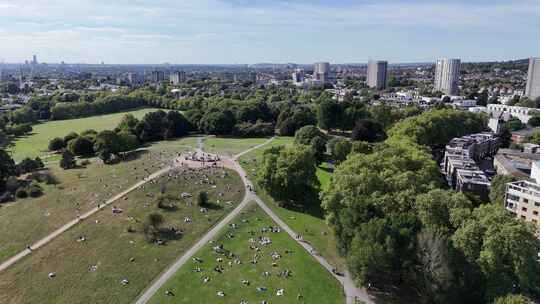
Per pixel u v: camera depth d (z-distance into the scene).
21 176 172.88
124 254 104.69
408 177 108.62
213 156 196.00
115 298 86.75
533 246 76.06
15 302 85.88
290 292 88.25
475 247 79.69
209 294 87.69
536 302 75.69
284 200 138.75
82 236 114.19
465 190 132.50
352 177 110.62
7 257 104.06
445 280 74.12
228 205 137.25
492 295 74.19
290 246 109.50
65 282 92.81
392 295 86.44
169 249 107.31
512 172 144.88
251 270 97.19
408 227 88.06
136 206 133.75
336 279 93.25
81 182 160.62
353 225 94.88
